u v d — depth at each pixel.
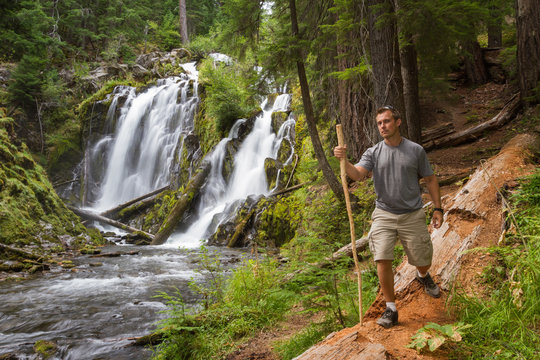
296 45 8.51
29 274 10.02
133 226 17.89
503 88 15.04
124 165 22.48
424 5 6.20
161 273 9.95
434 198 3.42
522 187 4.96
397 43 7.31
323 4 9.52
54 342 5.66
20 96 21.89
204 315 5.44
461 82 16.56
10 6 18.73
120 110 23.44
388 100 7.22
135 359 5.06
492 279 3.83
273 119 18.69
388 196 3.34
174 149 21.47
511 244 4.14
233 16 9.55
